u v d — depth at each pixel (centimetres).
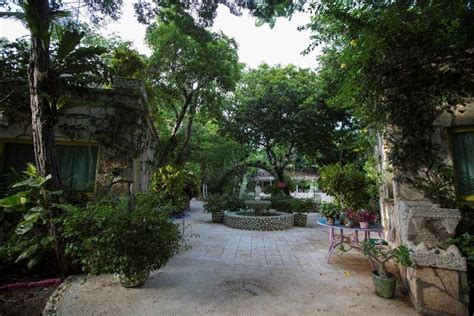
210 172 1599
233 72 952
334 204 473
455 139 346
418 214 286
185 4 511
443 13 287
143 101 552
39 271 373
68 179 475
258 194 901
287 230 735
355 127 1000
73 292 306
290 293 305
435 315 256
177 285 326
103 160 489
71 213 333
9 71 445
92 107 494
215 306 273
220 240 591
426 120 330
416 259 267
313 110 1002
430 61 320
